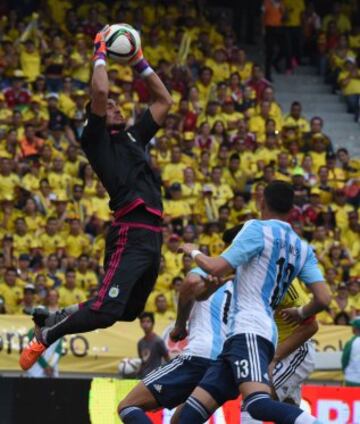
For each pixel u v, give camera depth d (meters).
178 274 60.00
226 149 69.00
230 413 37.03
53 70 71.94
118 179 26.42
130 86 71.38
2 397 36.19
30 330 53.16
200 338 30.62
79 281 58.41
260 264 27.09
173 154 67.25
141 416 29.42
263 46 86.75
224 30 80.88
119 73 71.94
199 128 69.94
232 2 87.44
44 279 57.00
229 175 68.38
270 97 74.56
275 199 27.88
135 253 26.30
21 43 72.44
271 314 27.27
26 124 66.12
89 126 26.41
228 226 64.38
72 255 60.81
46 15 76.56
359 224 67.94
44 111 68.56
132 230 26.38
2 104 68.38
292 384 32.34
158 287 59.50
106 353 54.31
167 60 76.44
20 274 58.09
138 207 26.42
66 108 69.19
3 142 65.88
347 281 63.84
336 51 82.38
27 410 36.25
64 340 53.78
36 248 60.31
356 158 78.06
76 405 36.41
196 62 76.69
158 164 67.31
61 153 66.38
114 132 26.97
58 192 63.69
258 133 72.69
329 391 38.56
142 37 77.12
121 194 26.45
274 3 80.88
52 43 73.00
